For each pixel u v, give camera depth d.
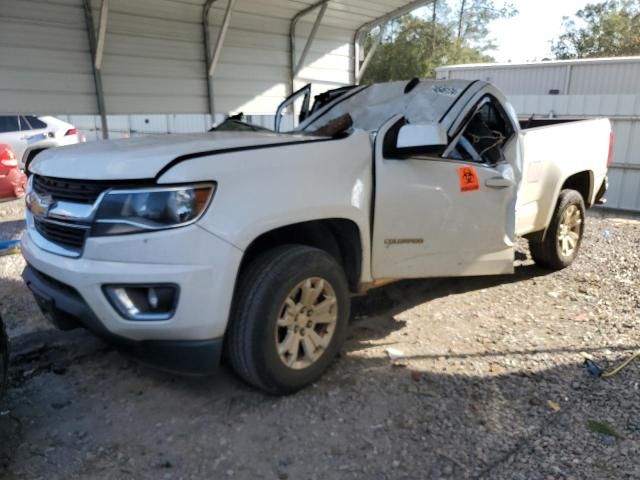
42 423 2.93
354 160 3.27
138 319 2.68
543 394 3.19
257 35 8.50
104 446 2.74
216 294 2.69
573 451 2.66
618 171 11.96
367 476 2.51
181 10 7.54
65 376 3.44
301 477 2.51
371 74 34.12
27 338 3.92
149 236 2.62
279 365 3.01
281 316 3.02
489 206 4.08
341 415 2.99
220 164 2.73
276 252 3.02
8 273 5.35
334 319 3.29
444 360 3.63
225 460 2.63
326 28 9.40
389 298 4.84
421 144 3.31
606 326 4.21
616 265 5.93
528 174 4.85
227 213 2.71
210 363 2.81
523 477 2.48
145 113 7.47
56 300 2.94
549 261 5.55
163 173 2.62
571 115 12.64
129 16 7.07
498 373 3.45
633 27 37.91
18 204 8.98
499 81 15.91
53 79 6.64
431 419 2.95
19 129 11.30
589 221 9.11
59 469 2.56
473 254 4.07
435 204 3.69
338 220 3.28
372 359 3.64
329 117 4.70
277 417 2.97
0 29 6.17
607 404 3.08
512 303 4.75
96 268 2.66
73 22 6.69
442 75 16.86
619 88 14.25
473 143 4.29
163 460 2.63
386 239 3.50
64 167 2.92
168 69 7.60
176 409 3.07
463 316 4.44
